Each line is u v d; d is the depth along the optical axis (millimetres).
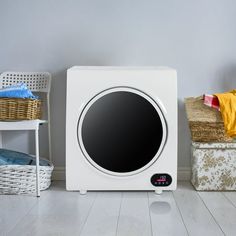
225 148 2336
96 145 2287
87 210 2020
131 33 2672
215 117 2342
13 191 2324
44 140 2736
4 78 2674
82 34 2686
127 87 2281
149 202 2164
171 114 2291
